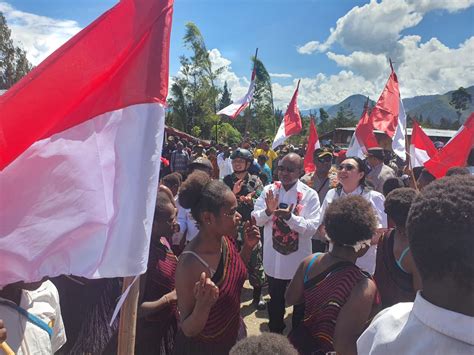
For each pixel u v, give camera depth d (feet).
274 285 12.48
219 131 132.36
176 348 6.91
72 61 5.91
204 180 6.93
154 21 5.92
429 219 2.93
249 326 14.61
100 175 5.78
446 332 2.81
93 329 7.22
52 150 5.75
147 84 5.85
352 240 6.56
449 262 2.84
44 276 5.56
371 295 6.17
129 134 5.80
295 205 12.73
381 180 17.49
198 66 124.57
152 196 5.74
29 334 5.41
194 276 6.61
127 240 5.61
